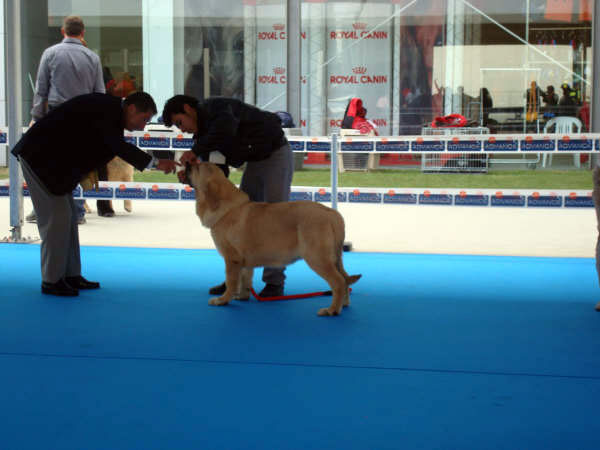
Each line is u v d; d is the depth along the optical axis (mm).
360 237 8430
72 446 2582
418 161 16469
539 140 7000
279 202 4926
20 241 7754
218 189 4855
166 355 3771
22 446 2580
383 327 4418
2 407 2979
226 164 5125
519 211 11086
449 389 3238
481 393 3186
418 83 18391
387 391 3205
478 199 7148
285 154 5238
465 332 4305
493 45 17953
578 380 3379
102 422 2814
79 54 7625
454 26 18031
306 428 2764
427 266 6625
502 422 2836
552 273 6301
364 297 5312
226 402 3051
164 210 10891
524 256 7152
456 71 18188
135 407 2984
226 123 4812
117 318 4617
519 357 3766
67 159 5055
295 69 14430
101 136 4961
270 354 3801
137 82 18750
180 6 18516
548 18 17656
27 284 5676
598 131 14766
